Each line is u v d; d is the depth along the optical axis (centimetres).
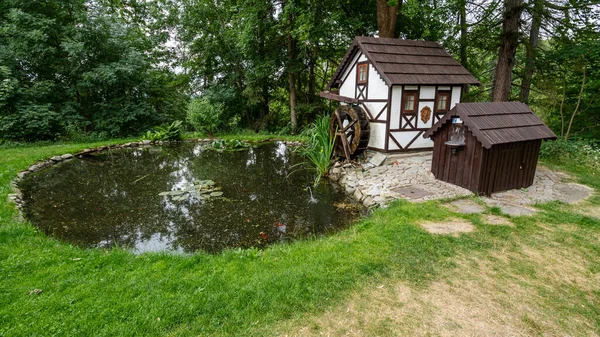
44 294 310
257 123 1803
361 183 780
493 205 597
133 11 2048
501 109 697
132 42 1602
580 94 1055
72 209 656
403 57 980
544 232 478
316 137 1112
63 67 1434
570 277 367
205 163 1088
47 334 259
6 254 386
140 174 936
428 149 1038
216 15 1725
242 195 755
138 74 1554
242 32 1445
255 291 323
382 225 501
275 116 1870
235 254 416
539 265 390
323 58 1587
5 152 1045
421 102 994
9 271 347
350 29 1434
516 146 673
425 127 1018
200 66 1817
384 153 993
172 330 272
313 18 1244
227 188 809
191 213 643
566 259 405
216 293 320
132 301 303
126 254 408
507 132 643
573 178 796
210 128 1548
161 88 1795
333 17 1219
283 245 465
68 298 304
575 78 1135
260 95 1689
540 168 874
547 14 982
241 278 349
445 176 739
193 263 386
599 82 1064
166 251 453
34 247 414
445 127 725
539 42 1402
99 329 267
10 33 1298
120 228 571
